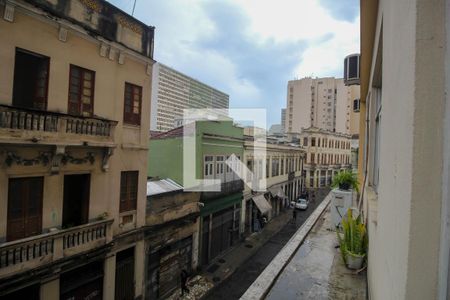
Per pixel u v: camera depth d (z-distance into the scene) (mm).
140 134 10461
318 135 42219
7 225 6809
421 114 905
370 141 4082
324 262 4098
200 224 14172
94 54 8648
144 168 10633
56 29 7598
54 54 7582
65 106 7891
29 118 6871
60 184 7863
